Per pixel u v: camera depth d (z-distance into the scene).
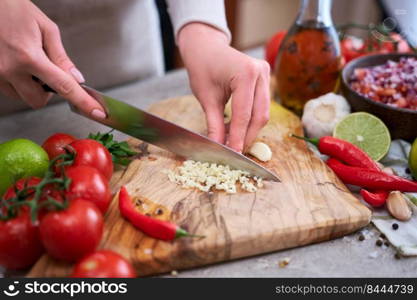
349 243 0.89
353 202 0.92
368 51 1.42
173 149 1.05
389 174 0.99
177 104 1.32
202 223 0.86
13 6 0.91
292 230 0.85
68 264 0.78
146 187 0.96
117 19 1.46
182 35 1.18
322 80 1.27
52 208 0.74
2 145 0.88
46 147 0.98
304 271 0.83
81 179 0.81
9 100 1.34
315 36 1.23
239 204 0.92
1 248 0.75
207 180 0.97
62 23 1.38
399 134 1.14
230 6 2.47
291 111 1.36
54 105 1.41
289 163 1.05
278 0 2.94
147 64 1.63
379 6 2.09
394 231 0.90
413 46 1.46
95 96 1.00
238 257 0.86
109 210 0.90
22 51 0.90
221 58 1.05
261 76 1.03
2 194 0.88
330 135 1.19
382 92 1.18
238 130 1.01
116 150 1.03
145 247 0.81
